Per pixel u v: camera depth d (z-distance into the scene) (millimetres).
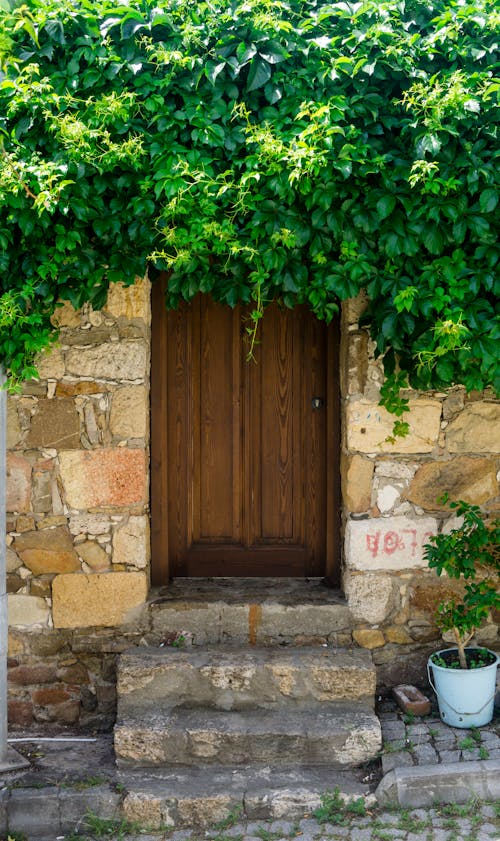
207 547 4699
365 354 4215
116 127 3686
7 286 3811
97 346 4207
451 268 3744
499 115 3707
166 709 3938
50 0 3705
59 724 4258
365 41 3691
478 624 3916
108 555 4246
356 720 3816
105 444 4223
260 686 3928
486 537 3990
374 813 3494
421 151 3607
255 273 3797
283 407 4664
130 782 3646
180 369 4621
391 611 4258
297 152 3508
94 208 3787
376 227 3713
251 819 3512
